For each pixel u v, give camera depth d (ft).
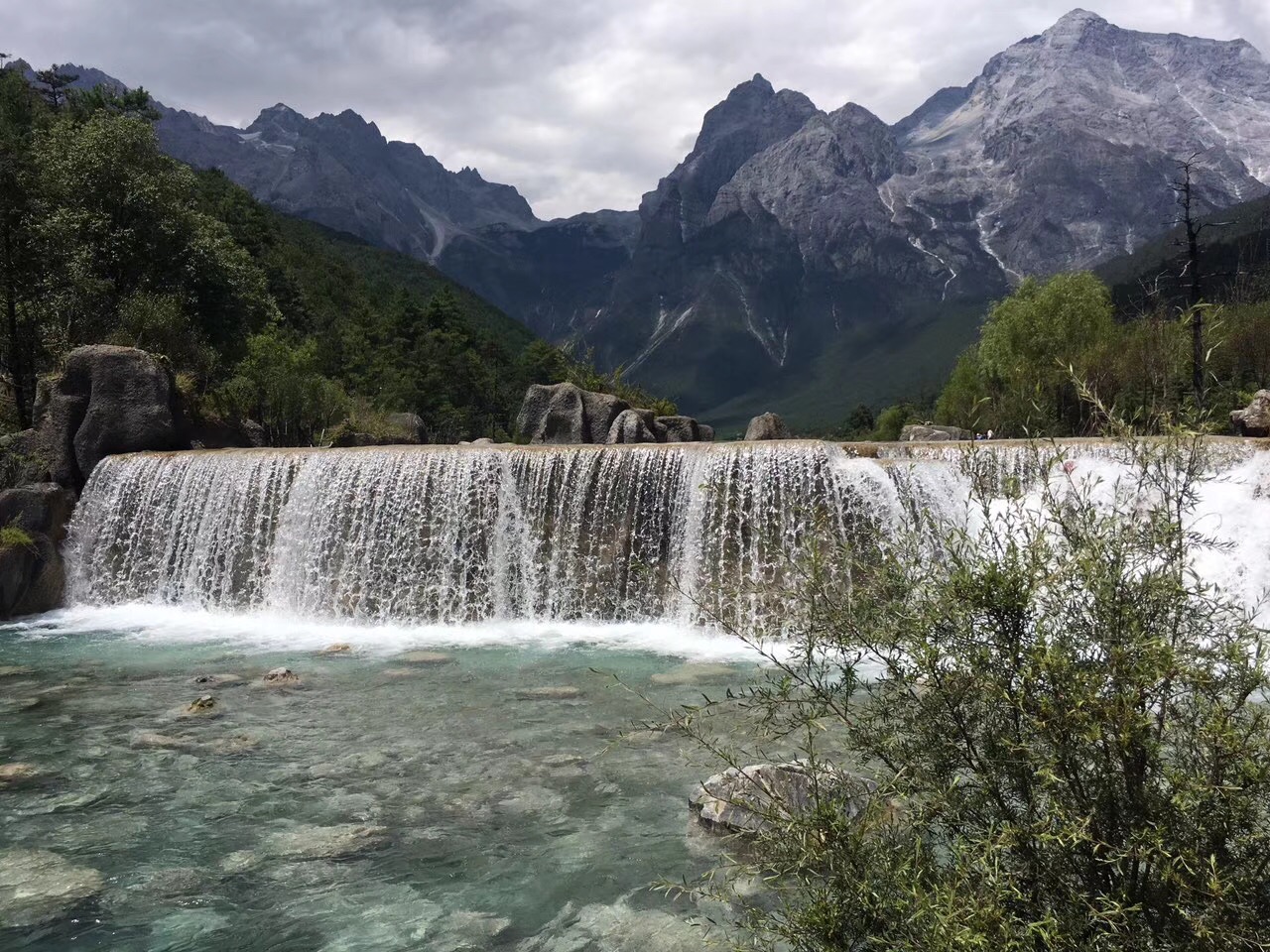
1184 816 9.91
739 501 50.85
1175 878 9.31
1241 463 46.44
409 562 57.06
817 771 14.47
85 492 64.23
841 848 11.75
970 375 172.24
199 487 61.21
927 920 10.37
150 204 114.83
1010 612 11.25
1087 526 11.62
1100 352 102.17
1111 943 9.78
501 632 51.67
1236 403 80.79
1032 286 152.35
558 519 56.44
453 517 57.26
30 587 58.23
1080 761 10.69
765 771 21.42
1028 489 12.48
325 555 58.03
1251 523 44.06
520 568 56.80
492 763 28.12
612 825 23.03
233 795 25.55
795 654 14.06
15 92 187.62
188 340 100.32
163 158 124.47
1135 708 10.06
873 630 12.48
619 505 55.88
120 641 49.24
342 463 58.75
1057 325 142.72
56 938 17.93
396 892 19.76
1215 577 43.91
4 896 19.65
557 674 40.32
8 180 104.94
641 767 27.32
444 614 55.88
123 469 63.57
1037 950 10.18
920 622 11.77
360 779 26.76
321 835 22.80
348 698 36.19
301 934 18.07
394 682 38.96
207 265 119.34
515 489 57.31
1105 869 10.50
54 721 33.09
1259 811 9.71
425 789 25.89
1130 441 12.24
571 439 94.27
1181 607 10.91
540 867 20.79
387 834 22.80
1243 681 10.15
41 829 23.30
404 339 220.64
